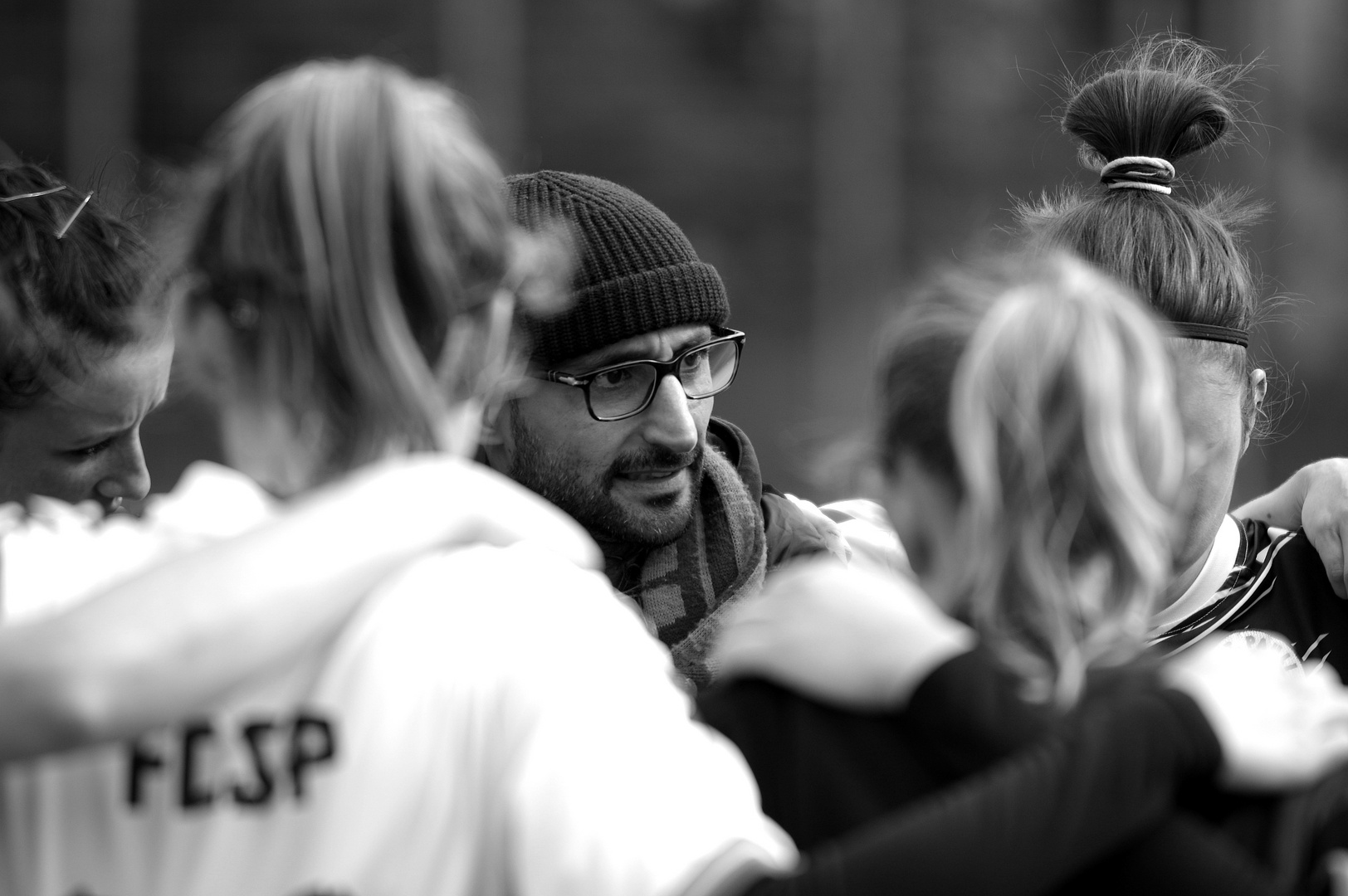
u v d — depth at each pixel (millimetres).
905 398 4797
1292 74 46344
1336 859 4617
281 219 3986
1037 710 4488
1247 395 7738
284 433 4117
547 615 4195
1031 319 4516
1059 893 4348
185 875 3949
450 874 3990
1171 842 4273
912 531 4883
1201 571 7555
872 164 51594
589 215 7441
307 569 3838
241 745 4000
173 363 6453
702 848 3990
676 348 7504
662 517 7520
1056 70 51688
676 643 7613
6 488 6207
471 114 4750
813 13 52312
